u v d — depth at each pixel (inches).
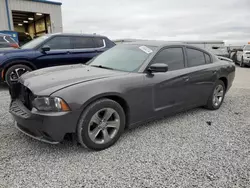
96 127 103.2
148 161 95.7
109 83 105.0
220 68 168.6
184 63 143.9
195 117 154.4
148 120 125.9
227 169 90.2
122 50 145.5
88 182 81.0
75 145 109.2
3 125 131.6
